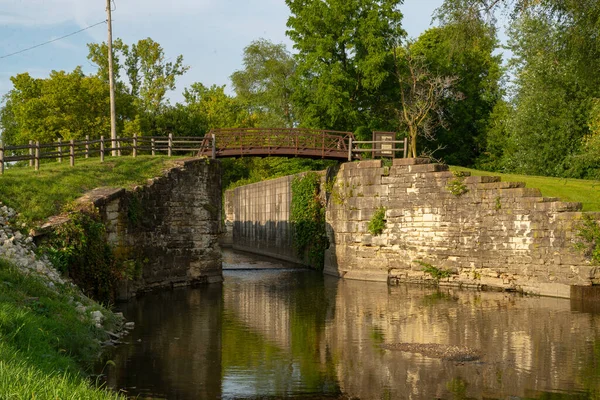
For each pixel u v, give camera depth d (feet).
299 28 138.00
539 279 77.41
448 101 164.14
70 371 34.58
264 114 216.74
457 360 44.60
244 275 105.29
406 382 39.17
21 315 37.45
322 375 40.75
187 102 231.91
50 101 147.74
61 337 40.22
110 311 56.75
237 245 184.44
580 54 75.77
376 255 95.09
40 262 52.90
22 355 31.01
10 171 73.36
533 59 129.29
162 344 48.98
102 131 149.69
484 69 174.19
